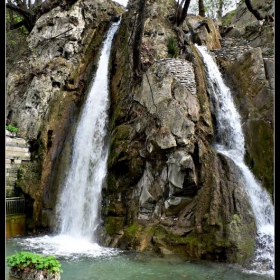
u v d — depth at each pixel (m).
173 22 14.91
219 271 7.52
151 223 9.80
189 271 7.53
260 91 12.05
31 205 12.54
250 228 8.70
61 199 12.36
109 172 11.13
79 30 16.58
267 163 10.57
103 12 17.89
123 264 8.02
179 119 10.18
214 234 8.55
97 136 12.84
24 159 13.66
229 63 14.17
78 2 16.89
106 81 14.19
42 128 14.13
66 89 15.20
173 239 9.05
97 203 11.13
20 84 15.63
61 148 13.67
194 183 9.63
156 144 10.16
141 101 11.38
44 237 11.28
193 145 9.95
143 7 12.12
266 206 9.88
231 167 9.81
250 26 17.42
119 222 10.32
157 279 7.00
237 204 8.99
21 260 6.32
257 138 11.09
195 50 13.96
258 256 8.20
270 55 14.30
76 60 16.08
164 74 11.08
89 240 10.58
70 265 7.95
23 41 17.45
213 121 11.87
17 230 11.88
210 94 12.35
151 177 10.38
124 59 13.94
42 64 15.68
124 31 15.38
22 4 17.94
